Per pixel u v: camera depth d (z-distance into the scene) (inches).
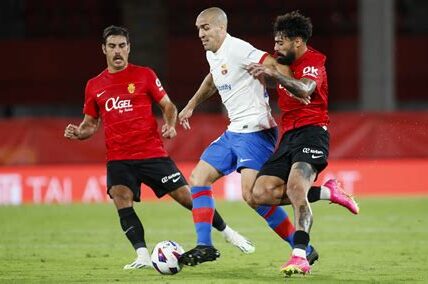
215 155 1238.9
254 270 1267.2
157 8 3841.0
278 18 1181.7
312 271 1247.5
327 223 2004.2
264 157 1234.0
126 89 1272.1
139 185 1298.0
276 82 1198.3
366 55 3336.6
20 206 2522.1
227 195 2659.9
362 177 2694.4
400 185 2701.8
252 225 1974.7
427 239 1681.8
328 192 1250.0
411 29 3993.6
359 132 2696.9
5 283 1147.9
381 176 2699.3
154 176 1284.4
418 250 1514.5
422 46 3858.3
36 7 4067.4
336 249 1536.7
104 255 1470.2
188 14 4045.3
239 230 1878.7
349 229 1875.0
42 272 1261.1
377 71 3324.3
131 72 1278.3
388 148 2704.2
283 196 1183.6
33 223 2044.8
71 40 3932.1
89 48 3934.5
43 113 4087.1
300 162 1152.8
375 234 1775.3
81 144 2699.3
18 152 2684.5
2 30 4023.1
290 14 1179.9
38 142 2691.9
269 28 4008.4
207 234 1204.5
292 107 1187.9
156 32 3838.6
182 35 4023.1
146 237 1763.0
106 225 1993.1
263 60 1208.8
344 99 3841.0
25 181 2672.2
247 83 1228.5
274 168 1177.4
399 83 3863.2
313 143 1165.1
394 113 2701.8
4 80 3912.4
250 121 1229.1
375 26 3321.9
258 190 1173.7
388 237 1721.2
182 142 2691.9
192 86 3892.7
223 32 1235.2
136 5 3818.9
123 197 1278.3
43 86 3922.2
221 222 1311.5
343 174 2691.9
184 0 4055.1
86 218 2155.5
